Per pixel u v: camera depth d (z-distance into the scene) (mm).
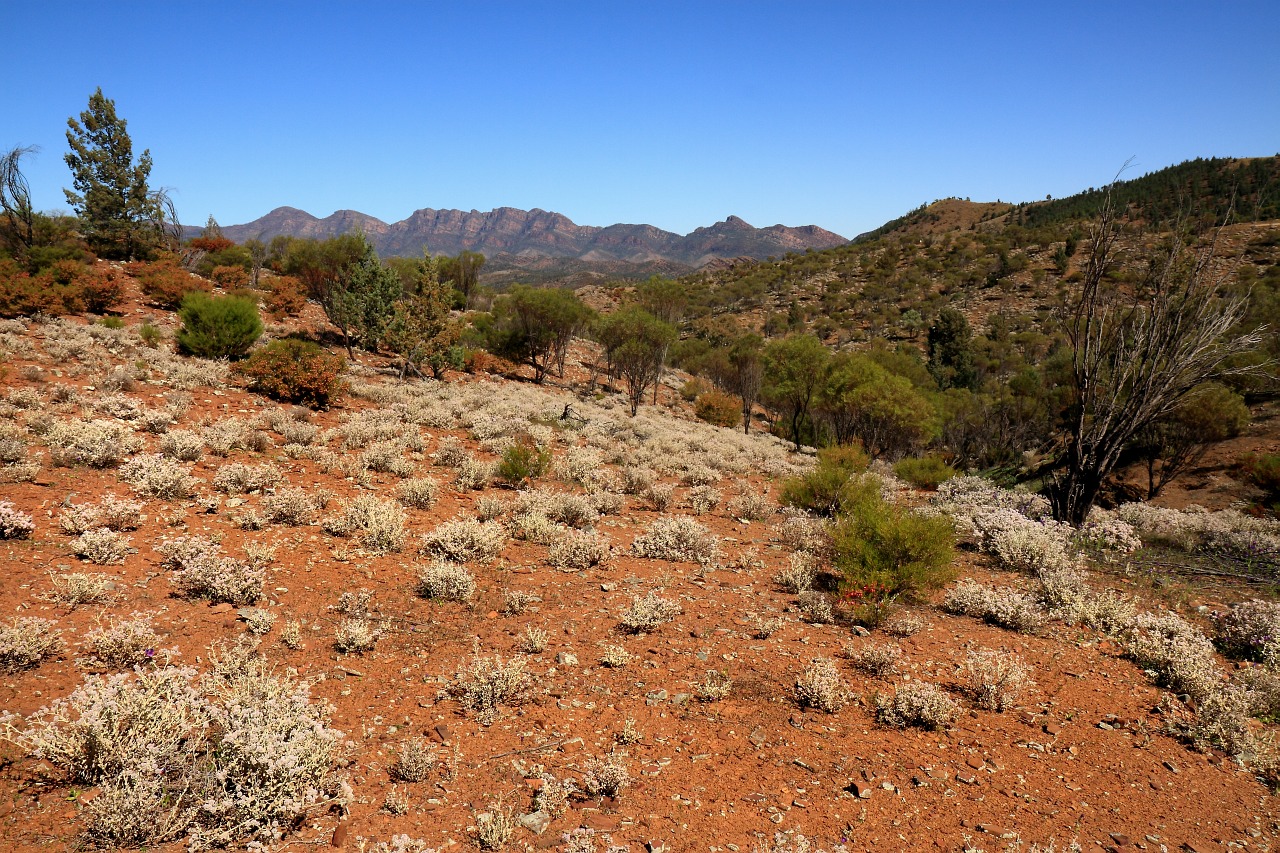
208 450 10852
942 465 22391
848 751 4719
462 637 6125
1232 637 7191
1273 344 25859
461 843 3521
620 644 6281
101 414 11453
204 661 4906
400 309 25797
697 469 16641
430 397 19953
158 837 3205
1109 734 5172
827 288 132125
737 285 142750
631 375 33625
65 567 5969
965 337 77688
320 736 3766
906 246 163750
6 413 10234
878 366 31609
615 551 9438
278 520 8461
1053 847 3795
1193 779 4625
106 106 36281
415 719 4715
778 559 9891
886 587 7723
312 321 30859
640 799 4023
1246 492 22406
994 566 10281
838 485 13023
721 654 6227
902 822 3967
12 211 29422
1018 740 5016
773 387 40000
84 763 3506
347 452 12633
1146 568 10359
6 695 4105
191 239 43062
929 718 5105
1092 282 12445
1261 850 3908
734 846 3650
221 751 3646
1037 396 38750
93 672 4500
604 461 17250
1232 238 76000
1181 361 11516
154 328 19922
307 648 5484
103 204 36000
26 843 3066
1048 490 13664
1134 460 26984
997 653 6465
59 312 20766
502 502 10570
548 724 4812
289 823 3508
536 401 25609
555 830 3678
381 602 6641
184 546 6551
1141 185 146750
